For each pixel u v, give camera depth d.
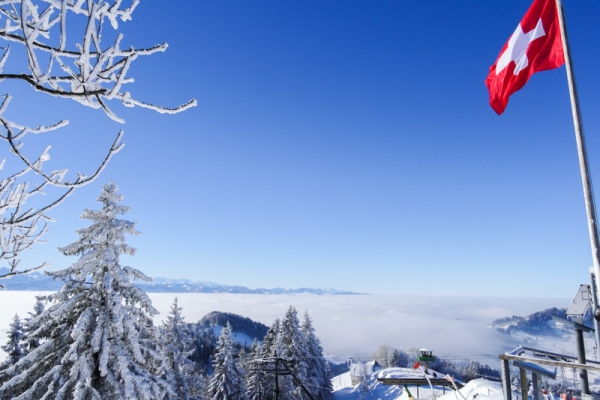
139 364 13.24
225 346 34.66
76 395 10.55
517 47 7.29
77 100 2.21
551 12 6.89
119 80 2.19
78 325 11.46
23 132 2.32
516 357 7.25
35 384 11.25
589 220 4.88
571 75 5.38
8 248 2.84
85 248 12.96
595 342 9.15
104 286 12.50
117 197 13.45
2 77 2.04
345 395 57.53
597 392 9.13
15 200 2.67
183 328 24.97
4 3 2.12
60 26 2.04
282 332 37.53
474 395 20.61
